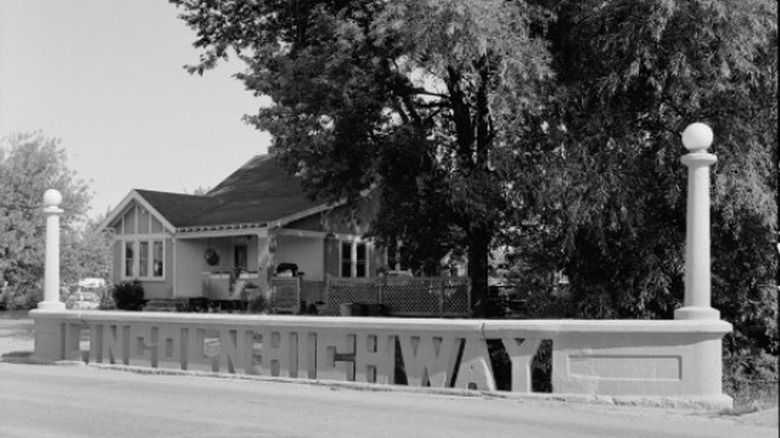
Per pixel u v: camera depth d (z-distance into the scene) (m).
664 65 16.53
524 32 16.47
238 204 34.00
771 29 15.68
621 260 17.81
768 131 16.58
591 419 10.90
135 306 33.19
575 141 16.91
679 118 17.05
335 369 14.25
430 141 22.22
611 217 16.64
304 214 30.80
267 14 23.95
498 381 16.27
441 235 25.02
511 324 12.58
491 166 18.83
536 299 18.72
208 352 20.36
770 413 11.37
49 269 18.62
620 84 16.77
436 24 15.34
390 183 22.97
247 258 33.84
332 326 14.23
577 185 16.45
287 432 9.84
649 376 11.84
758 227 17.00
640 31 15.84
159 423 10.47
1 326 30.08
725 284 17.58
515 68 15.72
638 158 17.08
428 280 25.73
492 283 31.36
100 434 9.70
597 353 12.09
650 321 11.87
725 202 16.19
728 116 16.44
